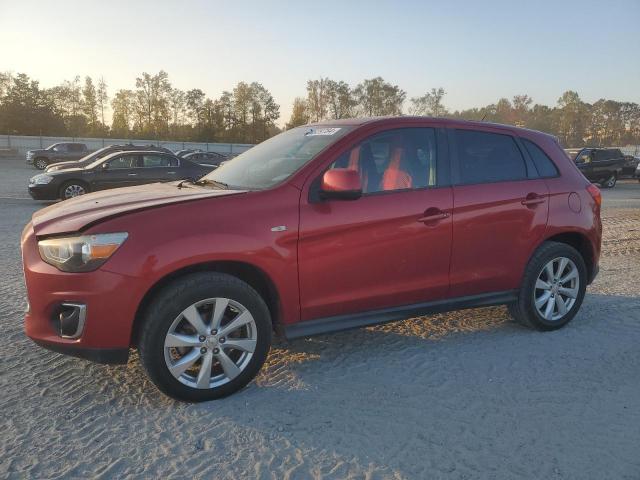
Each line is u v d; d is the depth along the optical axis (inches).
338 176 130.4
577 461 106.9
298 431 116.4
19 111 3147.1
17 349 157.9
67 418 120.5
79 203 141.4
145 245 118.3
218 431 116.0
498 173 170.1
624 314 200.2
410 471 102.8
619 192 897.5
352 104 3742.6
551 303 179.8
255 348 132.3
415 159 155.6
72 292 117.2
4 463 103.4
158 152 581.0
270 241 129.7
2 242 313.9
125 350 120.6
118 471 101.8
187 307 122.4
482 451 109.7
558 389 138.1
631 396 134.9
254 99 3644.2
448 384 140.1
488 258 164.9
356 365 151.6
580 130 4458.7
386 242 145.3
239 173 157.4
